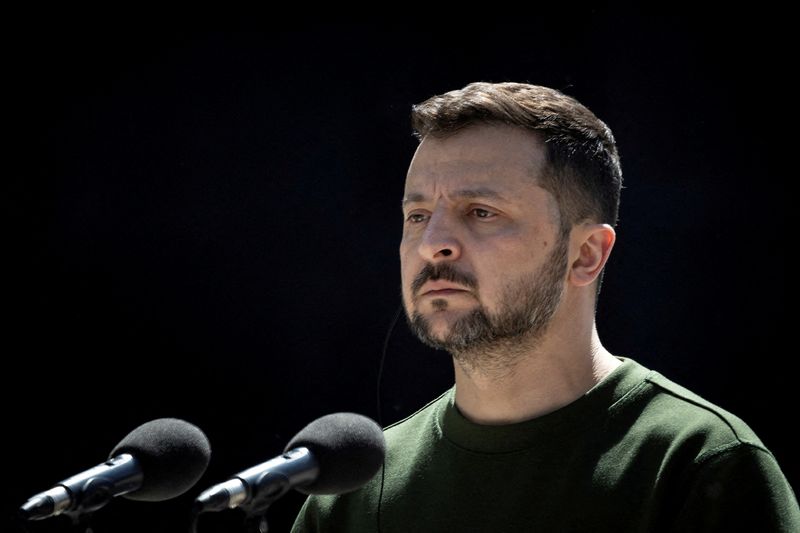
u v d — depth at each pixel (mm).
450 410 9289
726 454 8266
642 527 8297
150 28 21406
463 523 8820
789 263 18906
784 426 18656
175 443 7629
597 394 8844
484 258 8547
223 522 20031
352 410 20594
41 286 21219
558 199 8836
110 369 21094
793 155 18984
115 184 21328
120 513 20078
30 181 21328
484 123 8875
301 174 21078
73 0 21312
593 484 8500
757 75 19156
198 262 21188
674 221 19250
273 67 21203
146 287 21203
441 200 8766
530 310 8633
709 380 19000
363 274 20875
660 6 19516
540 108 8953
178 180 21281
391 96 20875
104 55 21406
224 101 21297
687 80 19391
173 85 21359
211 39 21328
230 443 20859
